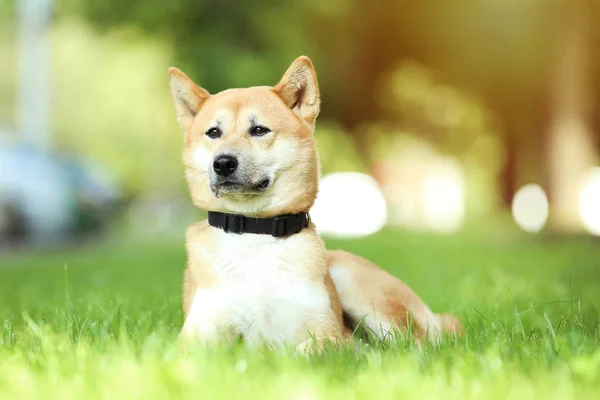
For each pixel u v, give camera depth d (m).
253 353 4.84
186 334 5.47
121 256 18.12
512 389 4.07
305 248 5.67
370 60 28.58
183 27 21.14
